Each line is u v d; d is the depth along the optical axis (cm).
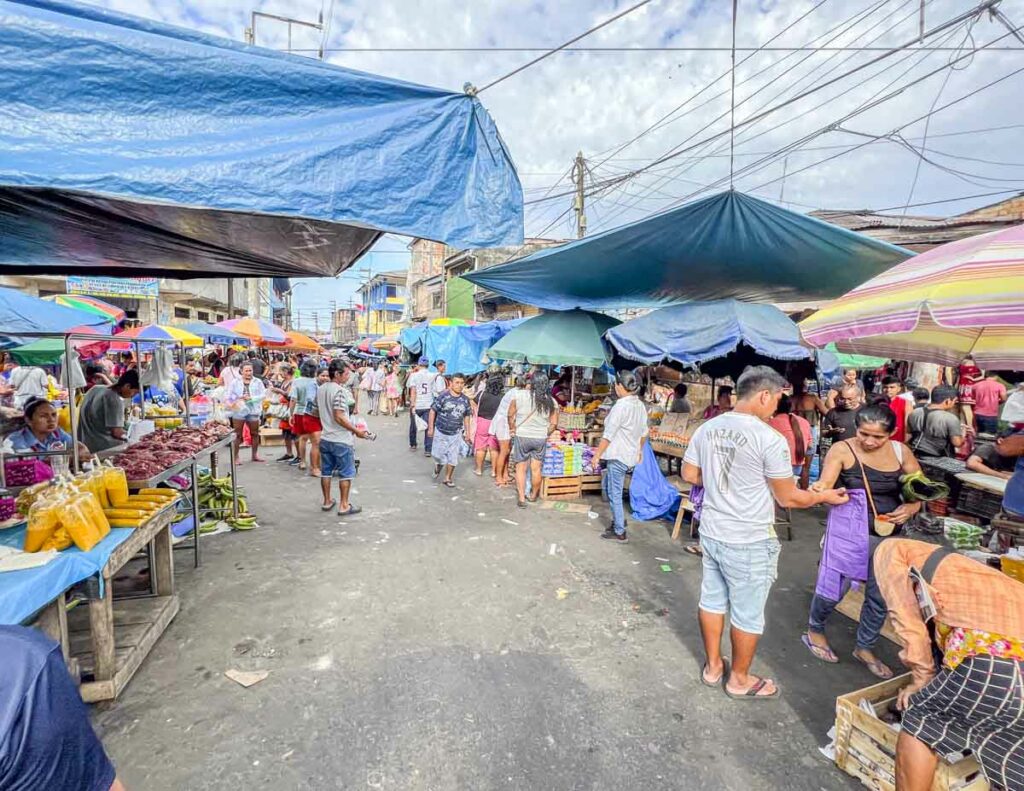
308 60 201
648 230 522
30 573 229
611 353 803
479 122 236
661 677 314
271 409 1094
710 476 299
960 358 425
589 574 461
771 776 240
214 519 571
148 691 288
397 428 1404
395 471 866
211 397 939
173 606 367
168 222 320
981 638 186
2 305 449
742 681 295
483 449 855
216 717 269
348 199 204
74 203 277
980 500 534
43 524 251
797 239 513
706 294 793
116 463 386
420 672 311
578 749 254
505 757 247
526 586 432
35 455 383
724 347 534
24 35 160
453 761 244
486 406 847
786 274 625
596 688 301
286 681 300
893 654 346
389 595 409
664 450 712
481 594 416
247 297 2819
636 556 507
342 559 478
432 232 224
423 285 3381
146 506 335
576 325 805
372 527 572
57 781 96
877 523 327
